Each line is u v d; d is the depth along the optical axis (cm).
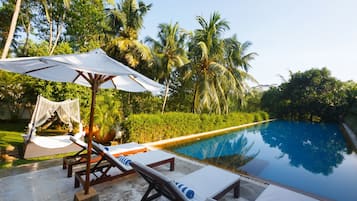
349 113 1880
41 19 1195
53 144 528
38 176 377
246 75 1483
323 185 500
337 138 1300
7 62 250
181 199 209
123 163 374
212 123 1225
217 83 1184
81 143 414
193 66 1164
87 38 1247
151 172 224
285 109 2414
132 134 748
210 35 1139
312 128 1747
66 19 1167
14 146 579
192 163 502
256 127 1661
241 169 594
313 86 2225
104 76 289
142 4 1368
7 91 859
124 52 1227
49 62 220
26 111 1016
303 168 649
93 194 279
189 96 1471
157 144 812
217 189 279
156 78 1390
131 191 336
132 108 1253
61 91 744
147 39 1394
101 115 709
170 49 1319
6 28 1102
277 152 888
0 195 301
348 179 547
